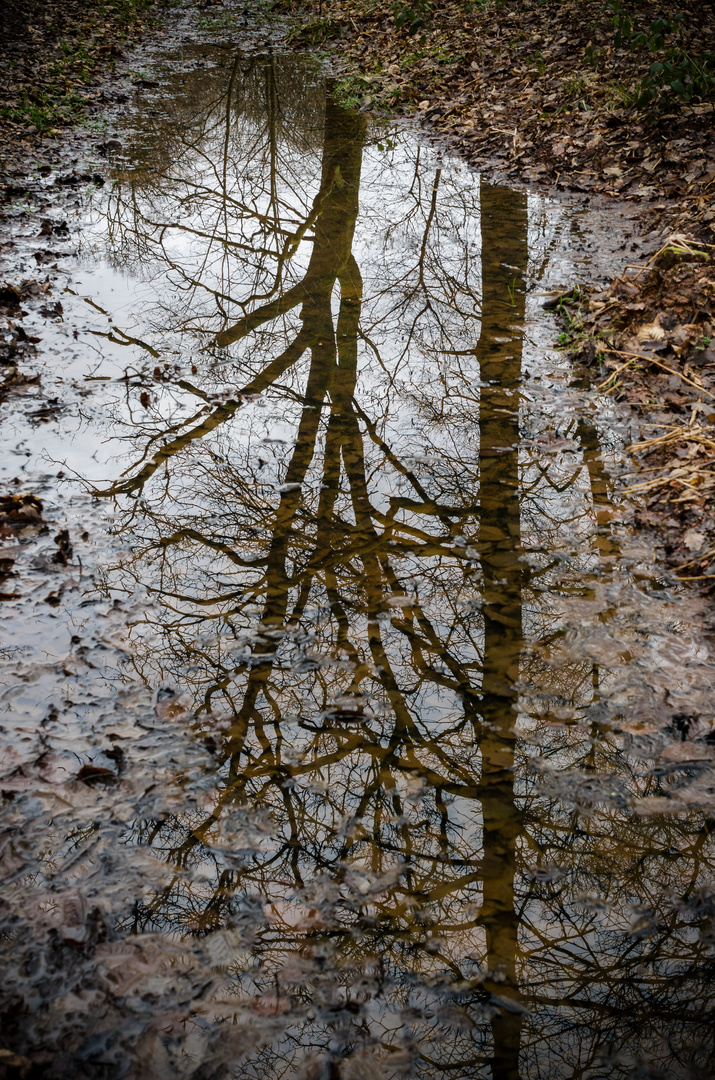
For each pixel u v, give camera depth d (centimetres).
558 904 220
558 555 345
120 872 225
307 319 561
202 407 461
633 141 802
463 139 922
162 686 283
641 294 526
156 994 198
